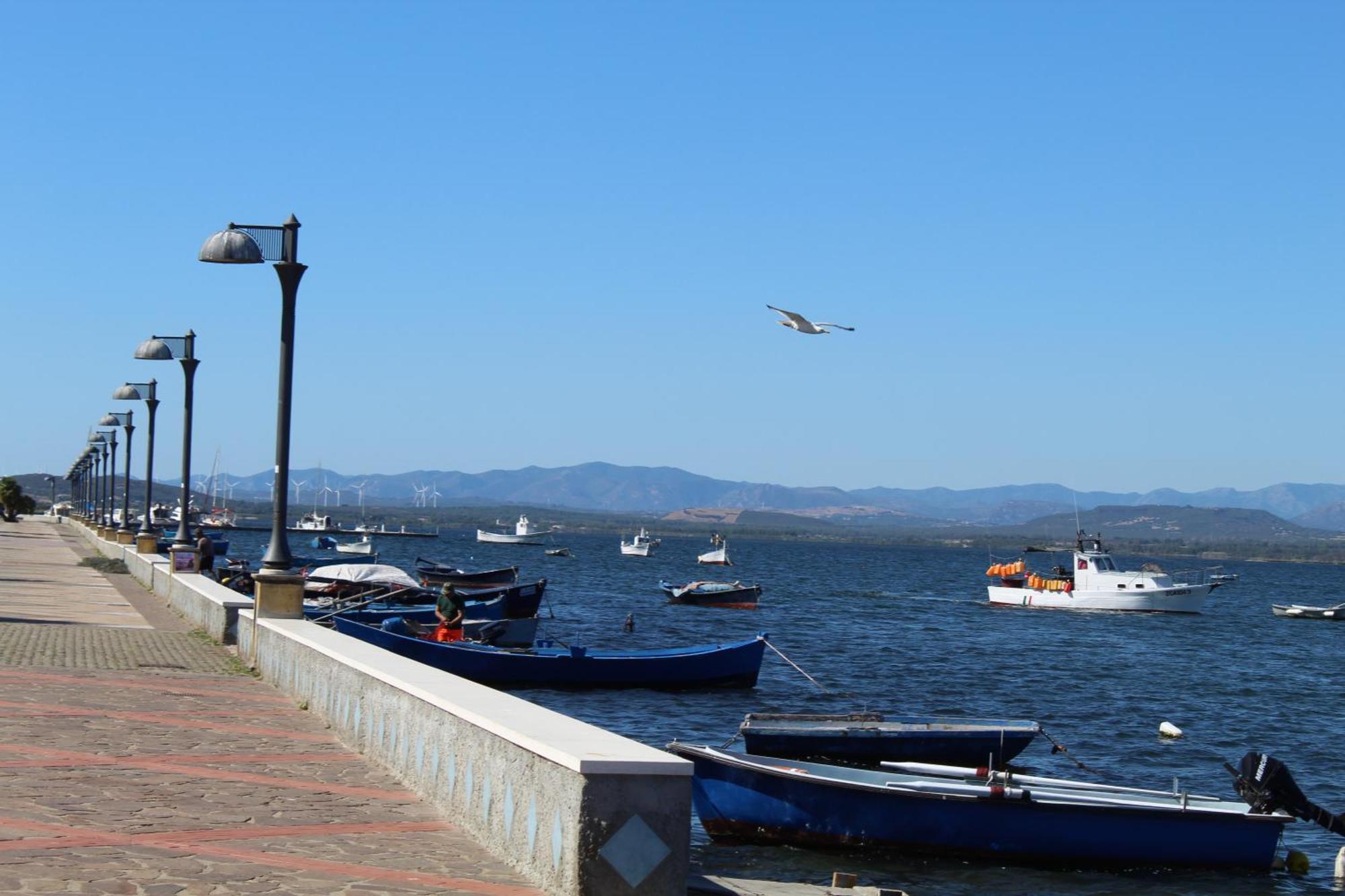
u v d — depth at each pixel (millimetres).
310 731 14836
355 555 106125
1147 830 18734
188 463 36719
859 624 74000
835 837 18812
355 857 9445
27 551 66188
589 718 31766
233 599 25359
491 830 9750
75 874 8586
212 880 8656
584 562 177250
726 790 19188
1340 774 29578
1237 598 138250
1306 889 18625
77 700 16219
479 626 39969
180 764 12500
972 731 24188
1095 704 40844
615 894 8297
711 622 70438
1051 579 100812
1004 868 18562
